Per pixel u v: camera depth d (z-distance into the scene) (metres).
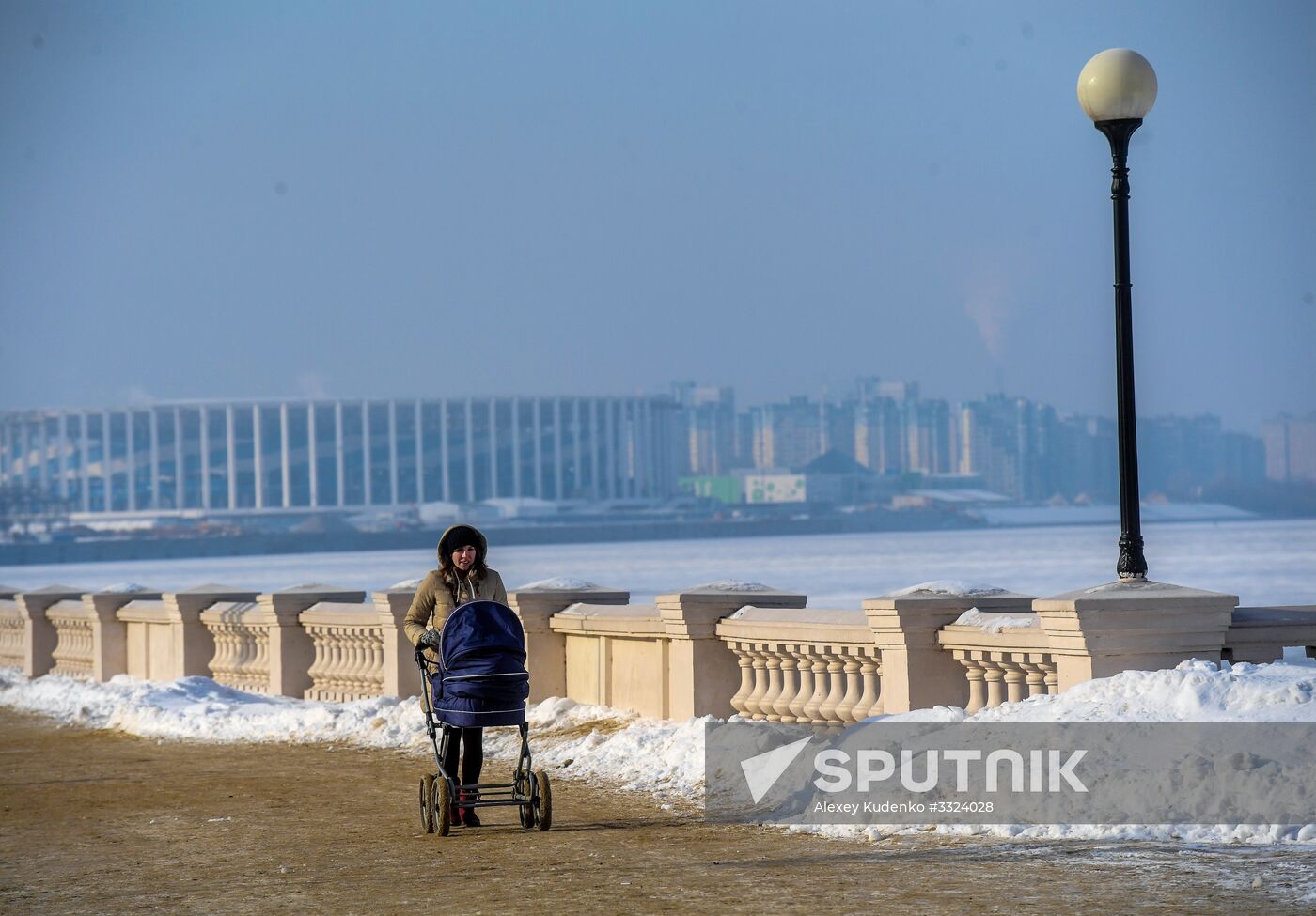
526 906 22.27
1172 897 20.19
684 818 29.64
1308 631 30.56
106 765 43.75
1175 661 29.56
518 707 29.19
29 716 59.44
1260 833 23.56
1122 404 31.59
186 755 45.06
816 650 36.97
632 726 41.25
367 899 23.50
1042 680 31.48
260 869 26.77
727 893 22.38
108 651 67.56
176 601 62.09
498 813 31.78
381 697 49.59
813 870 23.77
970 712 31.88
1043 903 20.34
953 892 21.42
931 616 33.41
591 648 45.84
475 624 29.00
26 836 32.03
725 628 39.72
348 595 57.88
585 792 33.62
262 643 59.53
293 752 44.66
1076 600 29.44
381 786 36.88
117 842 30.73
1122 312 31.77
